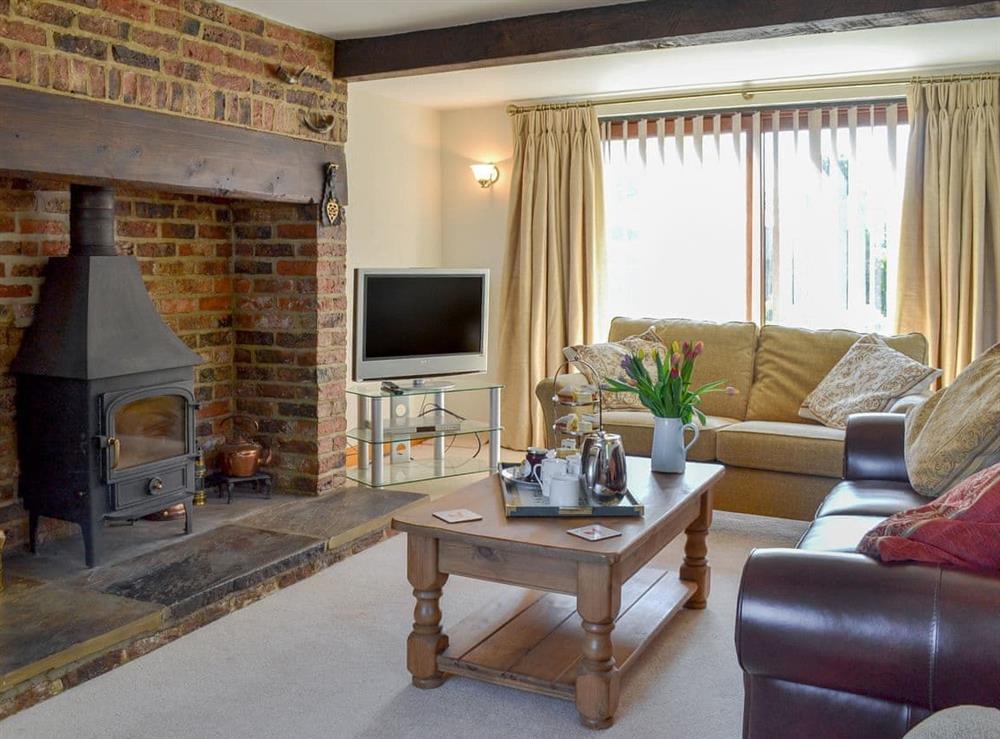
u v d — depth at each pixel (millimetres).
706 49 4688
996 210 5039
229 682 2707
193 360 3598
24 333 3406
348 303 5738
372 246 5941
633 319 5305
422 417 5418
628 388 3289
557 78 5414
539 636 2822
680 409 3244
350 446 5762
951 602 1731
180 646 2949
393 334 4953
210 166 3664
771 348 4855
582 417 3430
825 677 1827
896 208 5383
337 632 3080
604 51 3971
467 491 3012
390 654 2916
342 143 4488
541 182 6047
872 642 1771
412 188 6297
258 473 4363
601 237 6047
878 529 1972
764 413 4746
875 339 4586
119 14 3248
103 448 3248
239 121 3820
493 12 3969
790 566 1891
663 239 6012
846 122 5480
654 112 5938
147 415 3506
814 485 4074
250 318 4480
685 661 2869
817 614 1818
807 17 3516
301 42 4176
